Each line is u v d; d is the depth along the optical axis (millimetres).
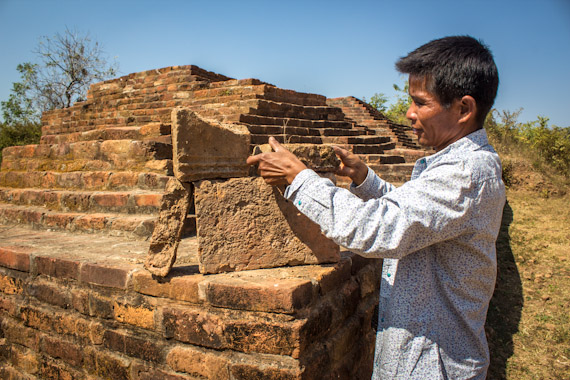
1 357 2688
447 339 1384
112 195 3588
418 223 1240
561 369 3594
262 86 8117
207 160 1861
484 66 1292
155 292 1933
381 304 1623
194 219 3281
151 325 1944
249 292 1688
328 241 2100
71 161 4469
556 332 4102
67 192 3932
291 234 2035
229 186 1929
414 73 1388
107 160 4137
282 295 1635
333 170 1996
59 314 2336
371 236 1269
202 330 1787
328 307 1927
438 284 1396
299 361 1644
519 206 8734
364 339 2430
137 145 3906
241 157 1981
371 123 12086
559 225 7191
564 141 11914
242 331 1700
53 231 3580
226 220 1917
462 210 1241
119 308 2057
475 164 1271
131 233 3184
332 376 1935
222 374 1741
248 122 7066
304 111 8750
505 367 3691
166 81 9492
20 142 18719
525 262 5758
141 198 3459
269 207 1995
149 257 1901
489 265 1360
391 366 1420
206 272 1876
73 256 2434
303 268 2002
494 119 14945
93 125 9898
